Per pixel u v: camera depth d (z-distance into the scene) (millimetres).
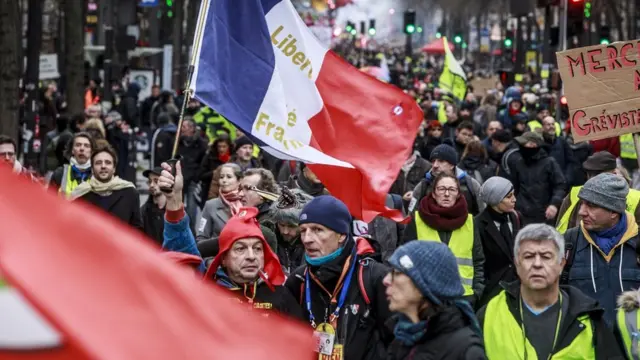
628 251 8883
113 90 42562
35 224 3125
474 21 139750
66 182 12719
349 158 9250
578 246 8984
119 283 3248
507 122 28641
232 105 8688
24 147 28250
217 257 7613
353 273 7340
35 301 2961
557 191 16531
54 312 2967
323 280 7324
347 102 9344
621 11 77625
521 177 16641
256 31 8859
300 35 9125
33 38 27484
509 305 6992
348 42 129125
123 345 3168
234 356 3441
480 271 10734
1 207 3084
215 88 8469
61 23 51312
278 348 3570
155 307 3311
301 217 7391
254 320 3586
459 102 34219
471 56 126250
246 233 7520
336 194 9203
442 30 111688
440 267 5898
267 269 7695
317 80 9312
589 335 6848
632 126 10039
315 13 110875
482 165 17234
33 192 3150
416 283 5863
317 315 7359
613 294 8836
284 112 9008
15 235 3074
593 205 8812
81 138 12742
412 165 15641
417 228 10750
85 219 3242
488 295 11000
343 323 7242
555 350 6828
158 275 3361
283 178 15914
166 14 63469
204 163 20172
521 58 64000
